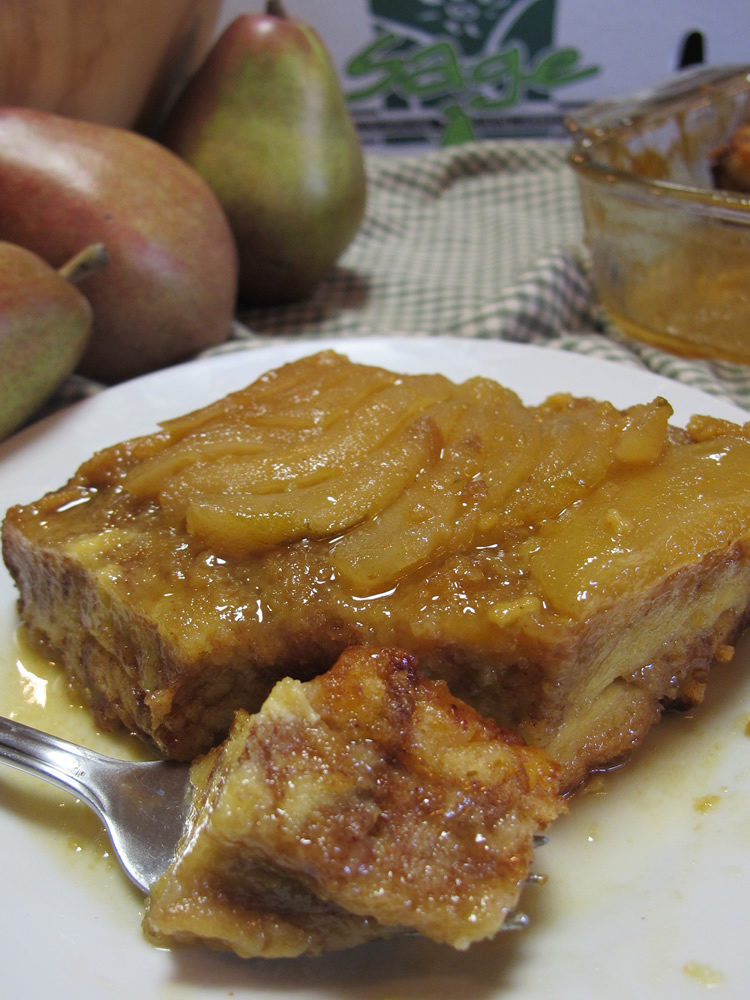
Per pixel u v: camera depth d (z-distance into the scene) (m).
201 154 0.35
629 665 0.20
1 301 0.25
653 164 0.39
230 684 0.19
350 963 0.16
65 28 0.32
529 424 0.21
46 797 0.19
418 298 0.38
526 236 0.43
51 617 0.22
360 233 0.44
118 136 0.31
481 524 0.19
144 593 0.19
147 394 0.28
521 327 0.34
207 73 0.35
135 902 0.17
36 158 0.29
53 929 0.17
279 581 0.19
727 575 0.20
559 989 0.16
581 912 0.17
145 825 0.18
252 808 0.16
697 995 0.16
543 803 0.17
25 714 0.21
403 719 0.17
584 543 0.19
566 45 0.54
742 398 0.31
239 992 0.16
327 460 0.20
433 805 0.16
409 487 0.20
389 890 0.16
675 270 0.34
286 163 0.35
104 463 0.22
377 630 0.18
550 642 0.18
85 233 0.29
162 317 0.31
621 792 0.19
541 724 0.19
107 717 0.21
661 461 0.21
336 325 0.37
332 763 0.16
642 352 0.33
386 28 0.53
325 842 0.16
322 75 0.35
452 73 0.55
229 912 0.16
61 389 0.30
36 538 0.21
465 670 0.19
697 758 0.20
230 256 0.33
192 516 0.20
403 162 0.49
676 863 0.18
